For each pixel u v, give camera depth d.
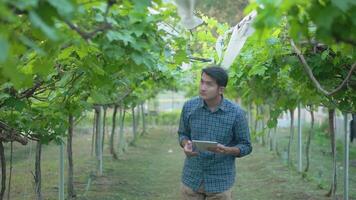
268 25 2.29
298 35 2.59
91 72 4.27
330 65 5.37
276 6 2.27
